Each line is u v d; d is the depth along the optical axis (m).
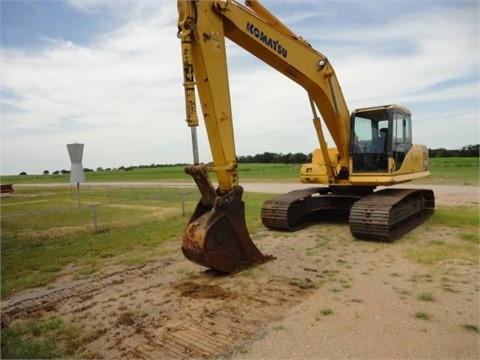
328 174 9.21
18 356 3.53
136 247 7.97
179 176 53.81
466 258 6.14
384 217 7.27
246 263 5.85
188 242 5.37
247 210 12.79
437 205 12.34
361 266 5.93
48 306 4.82
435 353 3.28
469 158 57.62
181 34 5.08
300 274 5.61
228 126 5.63
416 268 5.71
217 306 4.49
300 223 9.80
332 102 8.27
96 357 3.47
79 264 6.85
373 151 8.57
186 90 5.06
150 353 3.49
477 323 3.83
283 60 6.87
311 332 3.72
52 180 71.19
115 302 4.84
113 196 23.02
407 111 9.32
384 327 3.78
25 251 7.89
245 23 5.97
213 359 3.31
